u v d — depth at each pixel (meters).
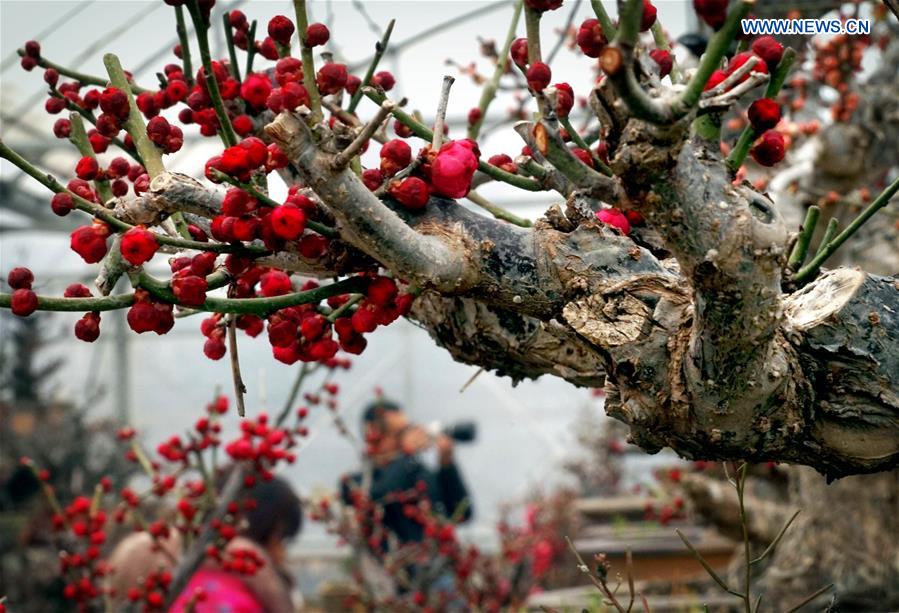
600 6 1.08
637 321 1.21
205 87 1.44
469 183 1.24
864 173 2.93
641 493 6.62
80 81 1.62
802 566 3.15
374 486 5.68
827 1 2.84
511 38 1.92
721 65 1.32
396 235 1.16
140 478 9.41
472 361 1.62
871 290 1.24
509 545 5.75
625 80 0.92
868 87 3.03
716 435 1.20
